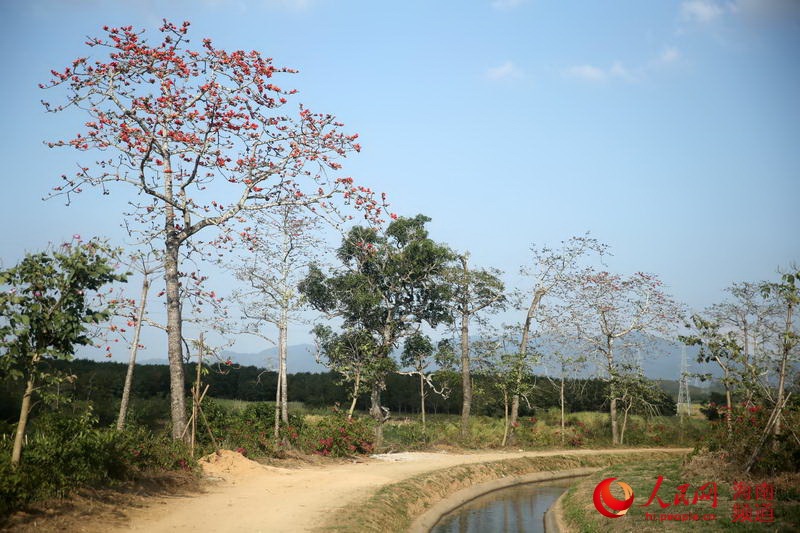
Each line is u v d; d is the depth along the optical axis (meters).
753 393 17.55
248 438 20.59
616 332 35.62
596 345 35.56
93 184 17.39
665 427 36.69
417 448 29.38
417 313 30.95
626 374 35.16
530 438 32.94
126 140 17.44
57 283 10.88
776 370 17.25
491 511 18.94
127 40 17.78
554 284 35.12
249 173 18.88
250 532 10.94
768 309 21.16
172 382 18.08
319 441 22.62
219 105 18.28
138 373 34.16
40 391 11.07
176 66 17.88
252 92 18.47
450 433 32.94
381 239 29.84
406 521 14.66
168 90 18.34
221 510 12.47
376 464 22.47
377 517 13.42
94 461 12.14
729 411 18.17
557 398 42.50
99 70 17.64
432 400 45.16
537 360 32.84
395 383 45.47
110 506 11.42
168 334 18.33
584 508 16.16
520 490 23.09
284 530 11.24
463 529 16.45
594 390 43.09
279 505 13.37
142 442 14.90
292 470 18.86
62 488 11.09
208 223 19.00
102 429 13.51
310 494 14.95
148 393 33.16
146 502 12.27
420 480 19.03
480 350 33.94
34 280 10.81
